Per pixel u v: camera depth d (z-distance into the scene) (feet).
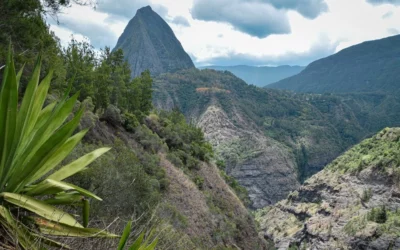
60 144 6.25
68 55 97.96
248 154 601.21
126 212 25.30
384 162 375.66
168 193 76.13
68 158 26.32
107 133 75.77
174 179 90.12
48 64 41.70
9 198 5.91
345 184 403.95
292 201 475.72
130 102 144.87
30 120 6.97
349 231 318.24
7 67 5.77
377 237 290.15
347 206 371.56
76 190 6.71
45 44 37.70
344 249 305.94
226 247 75.97
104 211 16.97
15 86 5.82
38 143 6.52
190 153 140.46
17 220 5.76
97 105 98.07
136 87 145.59
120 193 25.82
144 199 30.04
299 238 376.68
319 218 381.60
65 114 6.94
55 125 6.85
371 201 353.10
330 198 408.26
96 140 63.67
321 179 454.40
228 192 137.69
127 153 37.96
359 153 453.17
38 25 32.09
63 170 7.04
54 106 7.58
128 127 97.96
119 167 31.63
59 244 6.09
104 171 26.27
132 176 31.35
